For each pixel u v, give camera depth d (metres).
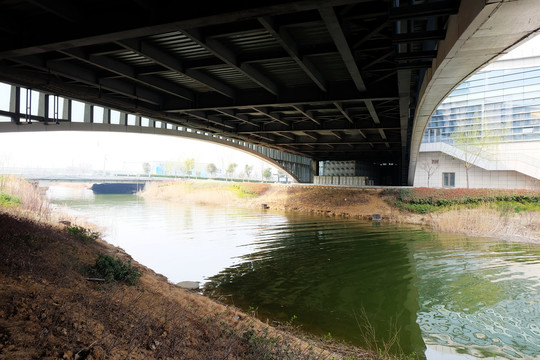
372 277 18.36
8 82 16.09
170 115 24.03
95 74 16.64
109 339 6.08
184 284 15.98
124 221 37.06
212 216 43.78
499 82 61.53
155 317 8.07
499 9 6.46
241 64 14.13
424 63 12.88
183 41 12.74
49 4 9.12
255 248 25.14
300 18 10.54
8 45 11.32
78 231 17.45
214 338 8.01
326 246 26.09
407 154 43.72
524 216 36.50
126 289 9.74
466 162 56.31
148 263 20.09
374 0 9.27
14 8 10.37
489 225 33.88
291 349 8.52
